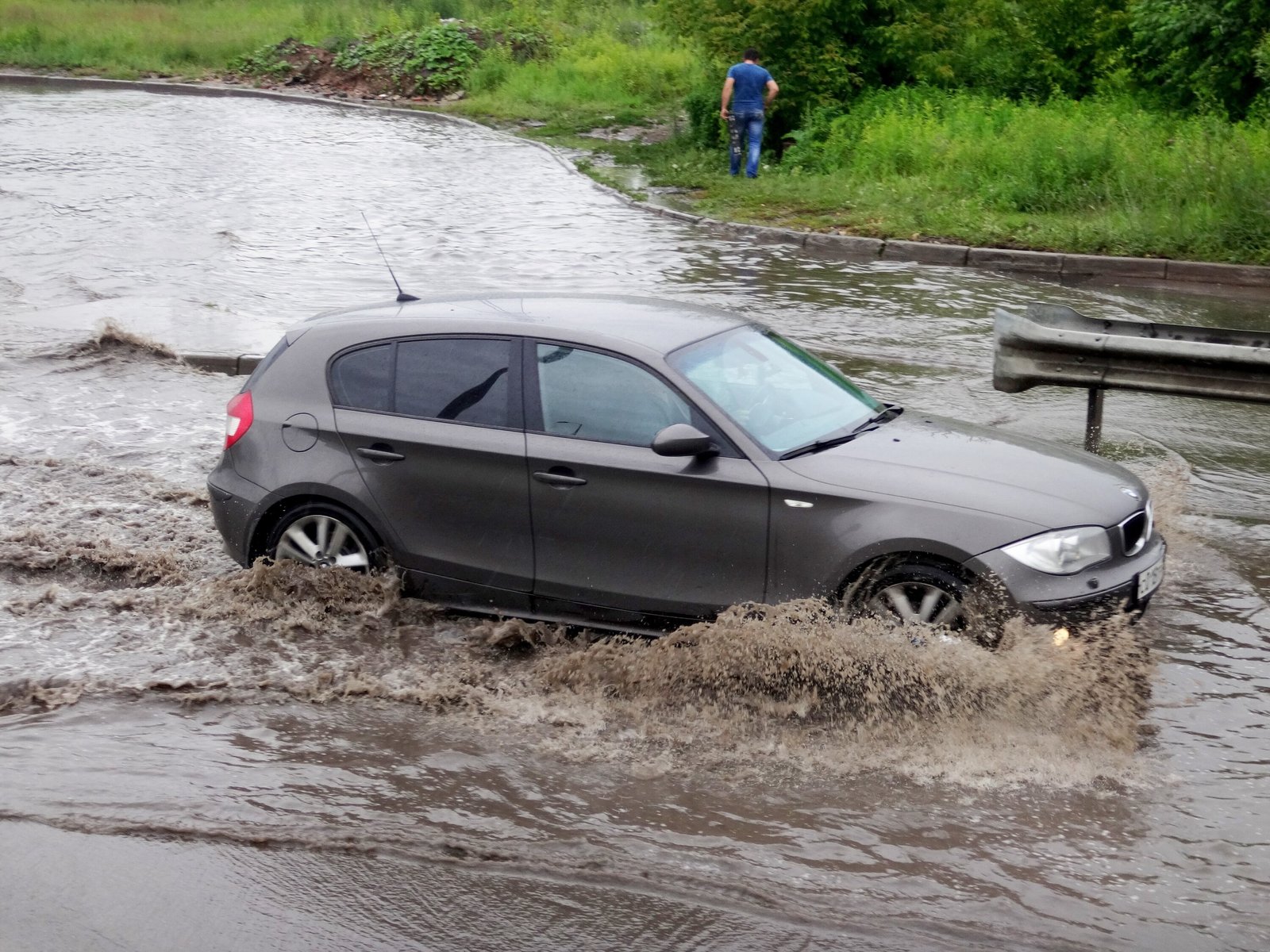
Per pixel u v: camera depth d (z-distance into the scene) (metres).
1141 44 24.11
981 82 26.30
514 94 38.47
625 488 5.75
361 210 20.27
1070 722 5.32
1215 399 8.19
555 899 4.17
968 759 5.07
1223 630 6.25
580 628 6.19
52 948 3.90
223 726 5.36
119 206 20.19
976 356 11.82
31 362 11.24
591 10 50.81
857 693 5.47
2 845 4.45
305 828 4.57
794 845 4.49
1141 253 16.09
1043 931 3.99
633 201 21.09
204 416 9.91
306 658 5.98
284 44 44.09
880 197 19.69
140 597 6.56
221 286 14.63
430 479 6.09
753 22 25.25
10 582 6.82
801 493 5.52
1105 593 5.34
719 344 6.24
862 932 4.00
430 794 4.84
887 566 5.48
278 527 6.45
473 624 6.33
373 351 6.39
